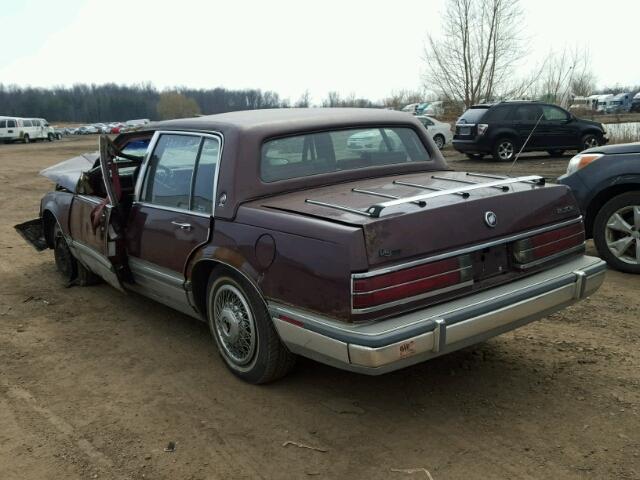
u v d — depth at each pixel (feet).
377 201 11.40
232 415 11.76
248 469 10.05
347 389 12.59
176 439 11.03
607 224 19.48
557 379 12.64
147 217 14.85
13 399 12.78
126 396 12.75
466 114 60.90
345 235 9.92
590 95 126.62
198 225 13.03
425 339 10.00
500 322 10.93
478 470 9.73
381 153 14.57
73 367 14.30
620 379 12.51
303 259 10.56
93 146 124.77
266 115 14.24
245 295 12.21
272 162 12.89
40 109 392.47
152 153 15.26
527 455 10.05
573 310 16.51
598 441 10.35
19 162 85.20
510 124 58.23
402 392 12.39
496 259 11.49
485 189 11.88
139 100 408.26
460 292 10.84
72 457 10.59
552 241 12.34
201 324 16.83
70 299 19.48
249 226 11.78
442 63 93.35
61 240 20.99
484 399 11.96
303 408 11.91
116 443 10.98
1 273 22.94
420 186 12.54
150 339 15.88
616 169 19.10
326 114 14.47
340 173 13.58
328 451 10.46
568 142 59.57
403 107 128.47
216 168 12.82
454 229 10.76
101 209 16.26
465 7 89.35
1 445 11.04
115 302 19.02
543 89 92.38
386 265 10.02
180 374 13.67
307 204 11.64
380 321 10.02
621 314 16.08
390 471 9.82
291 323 10.87
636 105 158.30
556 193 12.59
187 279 13.64
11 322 17.49
